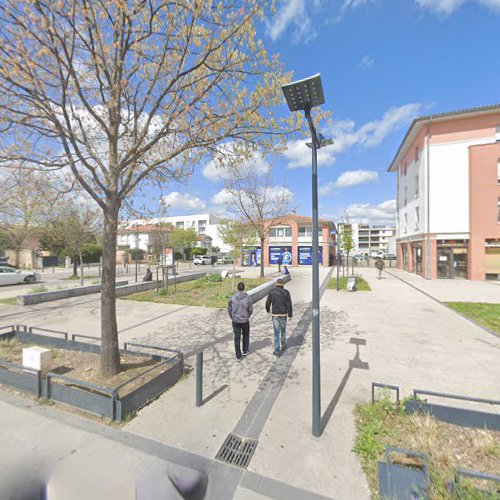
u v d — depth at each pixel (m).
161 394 3.75
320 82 2.70
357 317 7.85
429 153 17.84
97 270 28.52
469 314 8.09
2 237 21.12
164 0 3.21
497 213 16.16
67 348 5.18
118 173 4.02
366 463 2.50
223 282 15.69
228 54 3.77
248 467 2.48
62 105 3.42
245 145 4.56
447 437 2.78
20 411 3.32
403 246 24.92
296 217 33.25
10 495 2.21
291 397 3.67
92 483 2.31
